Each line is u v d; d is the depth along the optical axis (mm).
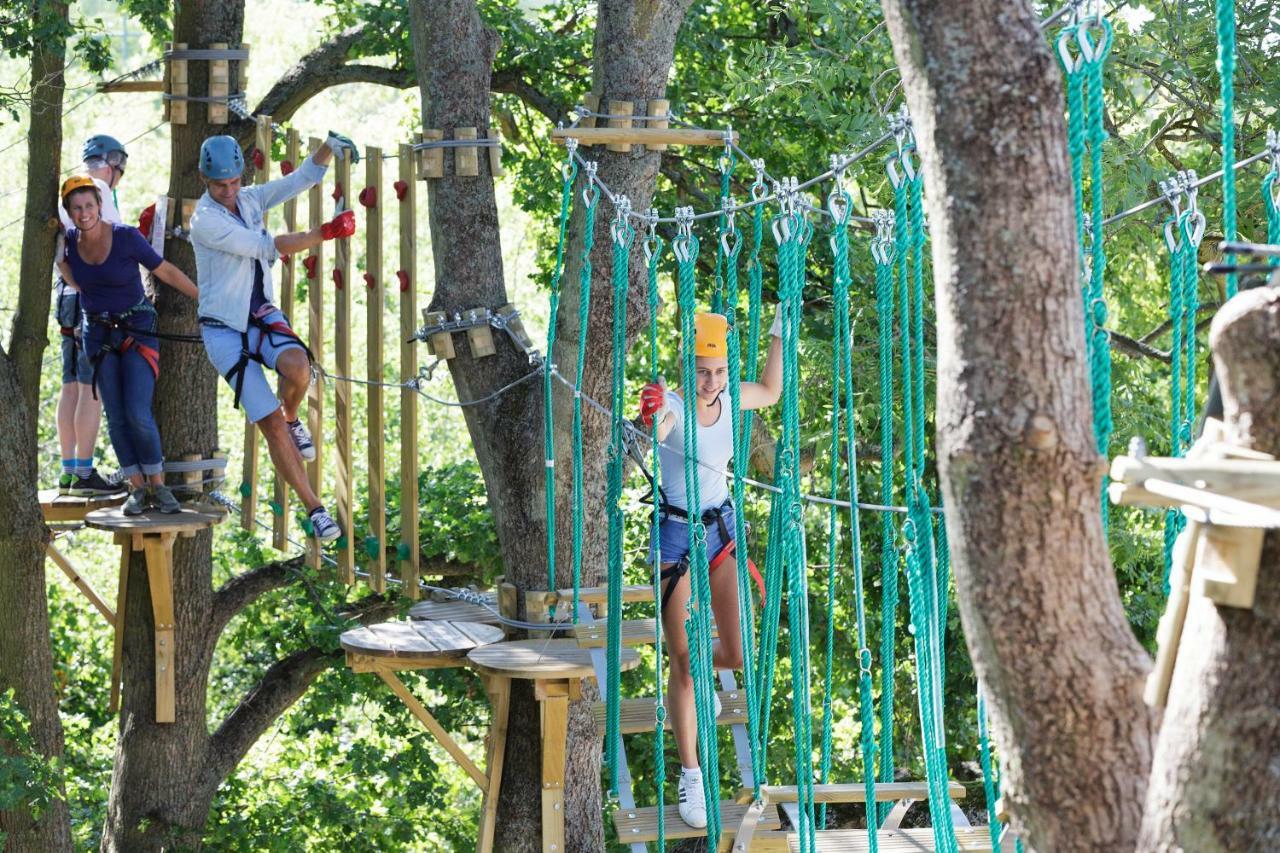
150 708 12383
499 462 9195
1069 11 3432
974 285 2877
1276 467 2488
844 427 13070
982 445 2855
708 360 6312
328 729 15633
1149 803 2771
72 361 10672
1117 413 12188
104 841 12633
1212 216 10883
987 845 5785
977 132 2875
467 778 19734
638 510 15055
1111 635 2889
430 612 9617
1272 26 9781
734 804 6668
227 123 11148
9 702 9953
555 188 13492
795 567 5418
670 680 6770
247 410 8312
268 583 13914
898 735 15195
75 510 10820
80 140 31844
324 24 15539
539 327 28172
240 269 8234
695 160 13750
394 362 28766
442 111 9047
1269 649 2592
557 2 14680
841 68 10734
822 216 12570
